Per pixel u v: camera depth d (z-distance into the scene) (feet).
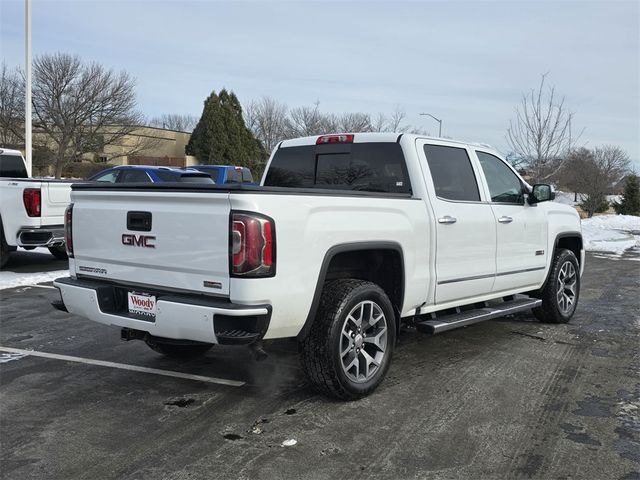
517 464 11.16
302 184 18.89
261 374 16.38
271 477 10.63
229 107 156.97
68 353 18.35
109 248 14.16
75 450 11.69
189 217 12.53
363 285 14.14
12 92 122.83
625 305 26.84
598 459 11.39
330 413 13.52
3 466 11.04
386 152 17.03
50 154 127.44
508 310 18.97
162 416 13.38
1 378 15.98
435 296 16.53
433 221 16.14
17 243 32.12
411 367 17.04
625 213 135.23
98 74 127.85
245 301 11.89
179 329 12.55
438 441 12.10
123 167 45.34
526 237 20.15
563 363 17.60
